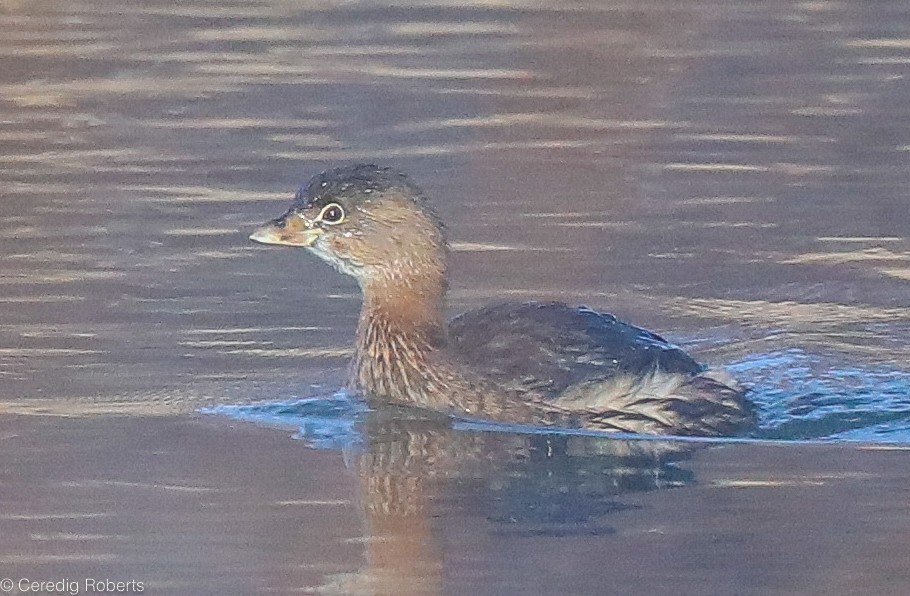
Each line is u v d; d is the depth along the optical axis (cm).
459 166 2783
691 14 3616
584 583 1581
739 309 2253
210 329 2177
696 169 2770
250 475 1808
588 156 2830
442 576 1599
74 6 3681
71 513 1716
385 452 1864
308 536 1678
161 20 3603
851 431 1939
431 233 2034
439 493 1775
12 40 3450
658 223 2534
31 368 2062
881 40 3453
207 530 1678
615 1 3678
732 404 1961
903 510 1727
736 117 3023
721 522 1706
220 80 3225
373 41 3466
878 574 1599
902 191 2672
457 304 2236
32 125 2991
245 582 1583
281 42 3459
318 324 2197
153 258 2394
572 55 3366
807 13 3638
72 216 2555
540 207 2602
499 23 3566
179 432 1909
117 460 1839
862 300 2275
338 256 2050
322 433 1927
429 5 3684
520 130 2955
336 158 2823
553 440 1908
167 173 2753
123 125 2992
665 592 1568
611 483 1802
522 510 1733
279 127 2983
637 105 3084
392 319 2027
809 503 1745
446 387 1994
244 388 2031
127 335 2145
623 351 1988
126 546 1656
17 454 1844
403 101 3106
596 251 2430
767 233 2500
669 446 1902
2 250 2416
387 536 1664
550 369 1977
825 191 2669
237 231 2508
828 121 2997
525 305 2070
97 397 1992
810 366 2080
